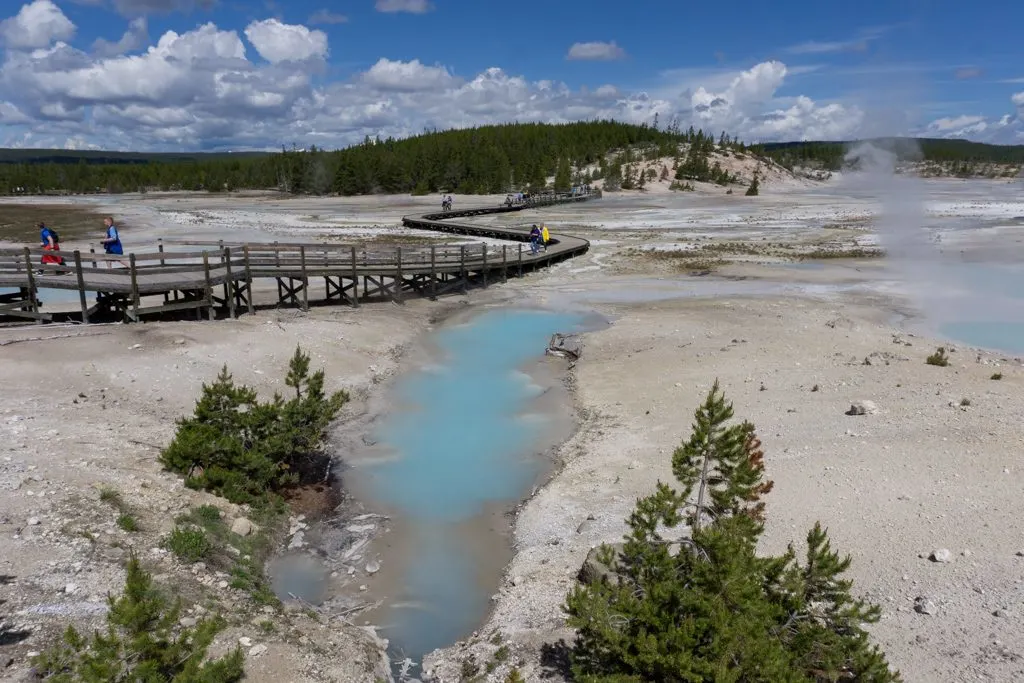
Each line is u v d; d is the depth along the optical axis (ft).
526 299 91.71
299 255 82.07
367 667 25.02
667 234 162.30
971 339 68.23
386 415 51.34
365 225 179.32
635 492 36.42
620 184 369.30
